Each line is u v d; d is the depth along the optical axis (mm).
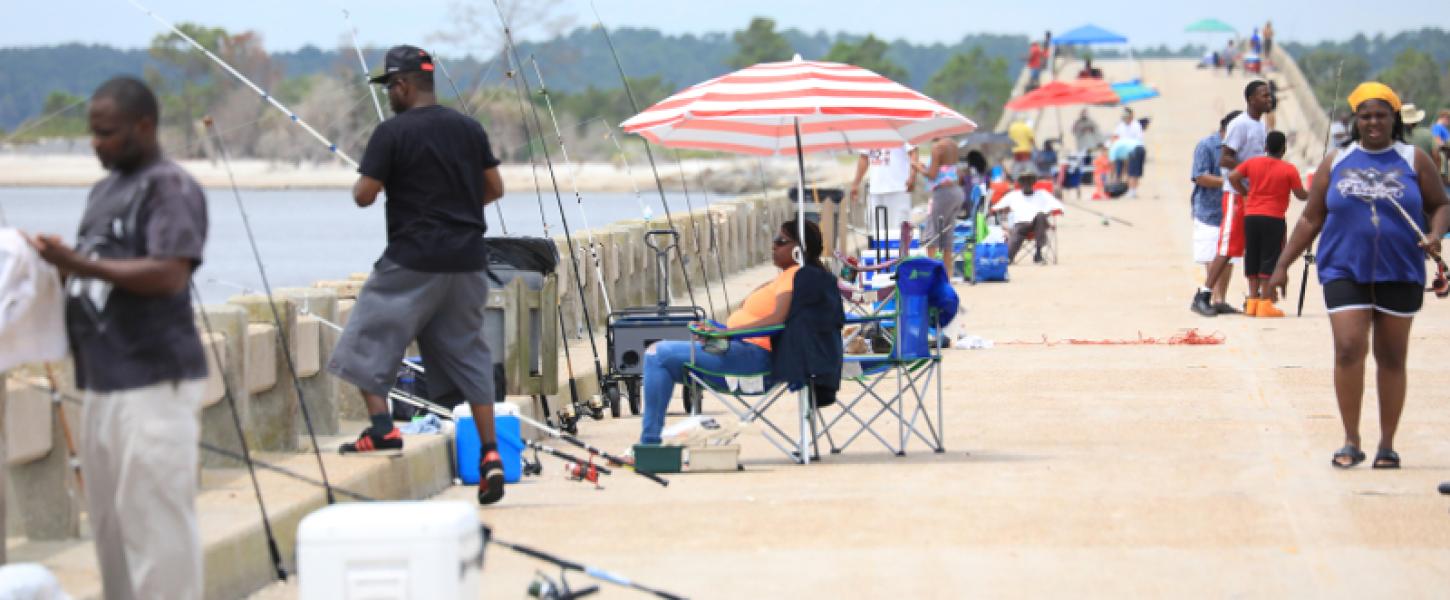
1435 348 44406
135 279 16484
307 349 27625
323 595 16859
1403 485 26953
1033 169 123250
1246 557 22297
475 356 26109
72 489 20812
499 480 25547
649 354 29906
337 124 51250
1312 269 67875
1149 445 31375
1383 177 27531
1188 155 168625
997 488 27234
